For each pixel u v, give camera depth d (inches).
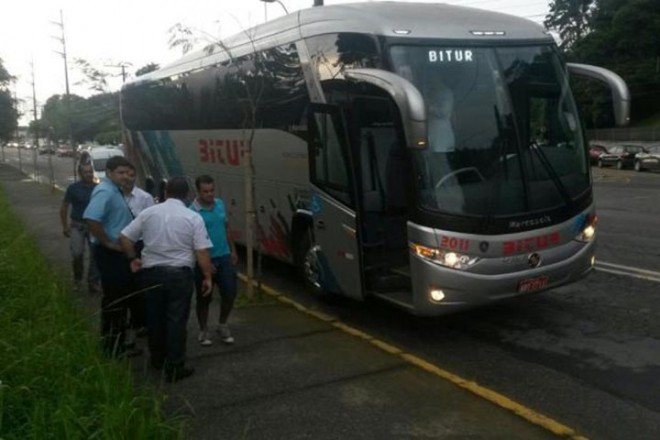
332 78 305.7
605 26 2532.0
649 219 625.6
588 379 235.1
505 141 271.3
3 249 370.6
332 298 339.9
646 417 203.8
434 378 235.5
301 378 238.5
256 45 384.2
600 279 372.8
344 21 301.0
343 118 293.6
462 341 282.2
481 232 259.6
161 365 246.7
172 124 530.6
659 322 295.0
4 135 2343.8
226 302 277.3
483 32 286.4
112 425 163.3
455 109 268.5
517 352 265.9
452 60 275.3
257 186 399.2
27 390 179.5
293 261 369.4
